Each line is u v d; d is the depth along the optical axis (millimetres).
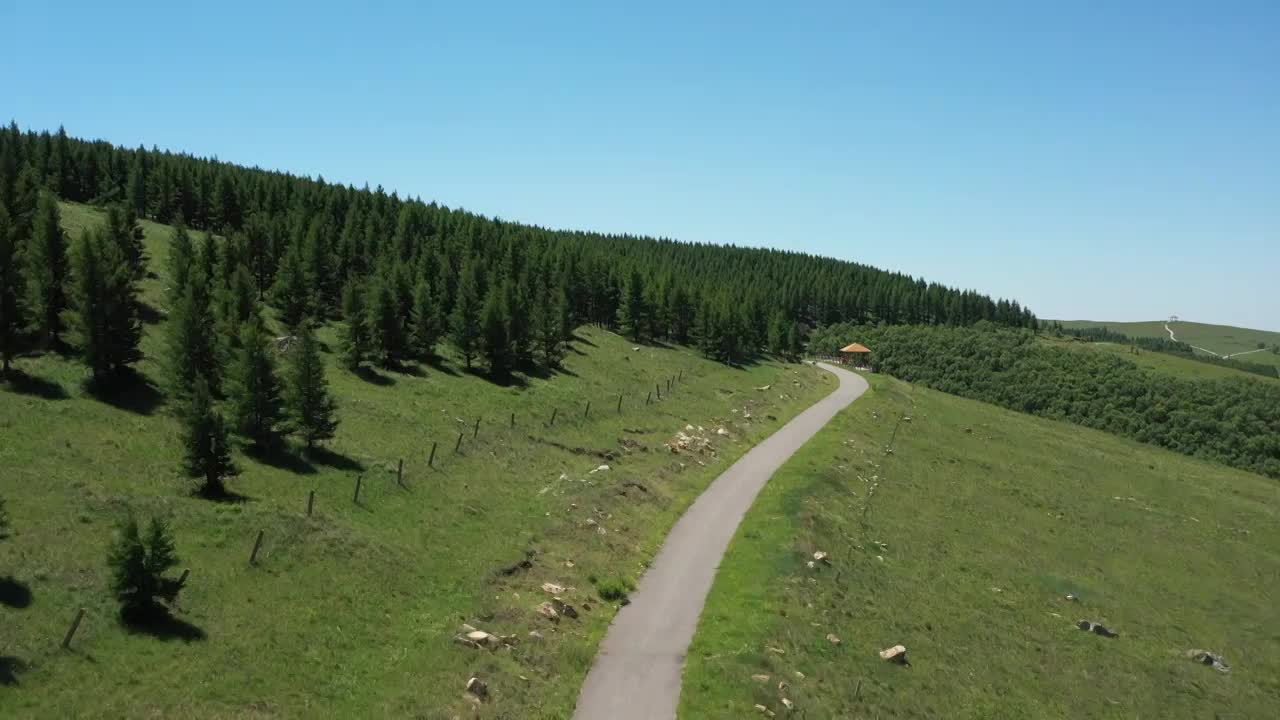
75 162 121688
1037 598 48094
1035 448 99312
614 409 75438
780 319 164750
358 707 24797
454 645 29500
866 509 57938
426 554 37500
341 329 70438
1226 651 45500
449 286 96312
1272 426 134250
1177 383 154250
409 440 53344
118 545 27000
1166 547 66438
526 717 25750
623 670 29766
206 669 25156
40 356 51500
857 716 28672
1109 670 39062
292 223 104875
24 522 31125
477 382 73750
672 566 41844
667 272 144000
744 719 26266
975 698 32781
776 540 45469
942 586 46125
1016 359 173750
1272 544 73312
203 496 37875
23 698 21938
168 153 147500
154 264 86125
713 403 90000
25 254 55344
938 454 84062
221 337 53938
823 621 36219
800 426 85938
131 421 46000
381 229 116125
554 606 34469
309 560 33969
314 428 47188
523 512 45469
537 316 87438
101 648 24953
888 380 135125
